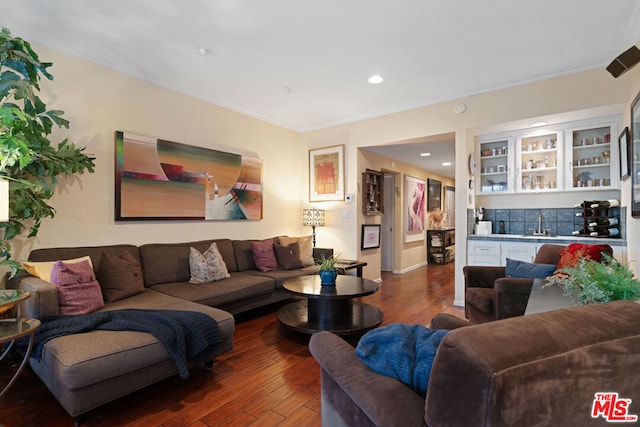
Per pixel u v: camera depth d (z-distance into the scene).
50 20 2.43
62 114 2.52
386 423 0.90
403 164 6.61
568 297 1.72
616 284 1.39
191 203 3.72
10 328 1.65
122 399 1.96
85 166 2.72
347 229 4.88
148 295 2.78
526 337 0.70
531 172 4.06
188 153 3.70
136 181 3.24
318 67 3.19
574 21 2.46
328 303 2.91
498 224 4.32
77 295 2.22
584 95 3.18
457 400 0.71
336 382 1.22
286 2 2.23
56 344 1.73
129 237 3.22
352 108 4.36
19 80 2.06
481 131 3.99
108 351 1.72
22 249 2.59
